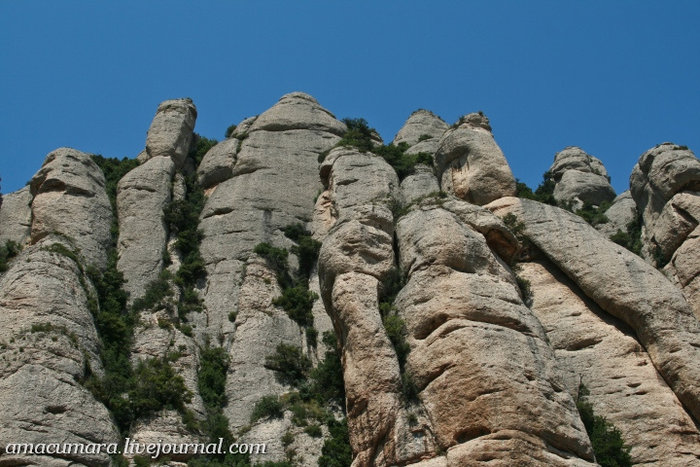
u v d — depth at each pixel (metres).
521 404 30.64
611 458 34.16
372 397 32.69
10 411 32.69
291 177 55.00
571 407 32.16
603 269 40.25
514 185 46.56
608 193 63.75
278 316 43.69
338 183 49.22
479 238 38.06
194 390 39.09
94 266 44.78
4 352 35.25
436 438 31.06
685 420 35.19
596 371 37.50
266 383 40.22
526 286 41.09
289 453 35.94
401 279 37.47
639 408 35.75
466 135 49.09
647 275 39.69
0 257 45.84
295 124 59.97
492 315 34.09
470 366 31.73
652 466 34.22
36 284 38.97
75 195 49.09
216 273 47.41
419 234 37.97
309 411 37.75
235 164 56.44
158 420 36.25
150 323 42.34
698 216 45.38
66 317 38.09
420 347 33.69
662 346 37.22
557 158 68.19
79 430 33.38
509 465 29.09
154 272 46.50
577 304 40.25
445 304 34.38
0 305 37.75
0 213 51.59
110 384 36.88
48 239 44.62
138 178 52.19
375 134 63.41
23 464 31.41
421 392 32.53
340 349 36.88
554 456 29.95
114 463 33.53
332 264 37.56
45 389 34.03
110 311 42.69
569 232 42.53
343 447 34.84
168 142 56.84
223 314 44.62
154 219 49.84
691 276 43.31
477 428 30.39
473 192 46.34
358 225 38.69
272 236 50.34
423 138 62.31
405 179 50.47
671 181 47.47
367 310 35.34
